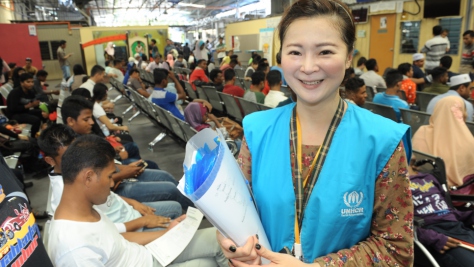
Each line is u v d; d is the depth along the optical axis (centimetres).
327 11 67
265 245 73
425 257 175
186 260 185
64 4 2267
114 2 2123
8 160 318
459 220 188
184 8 2328
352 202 71
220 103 525
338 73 69
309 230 74
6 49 1368
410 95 466
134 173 246
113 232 155
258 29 1302
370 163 71
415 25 784
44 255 96
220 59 1413
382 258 72
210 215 64
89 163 138
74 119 268
